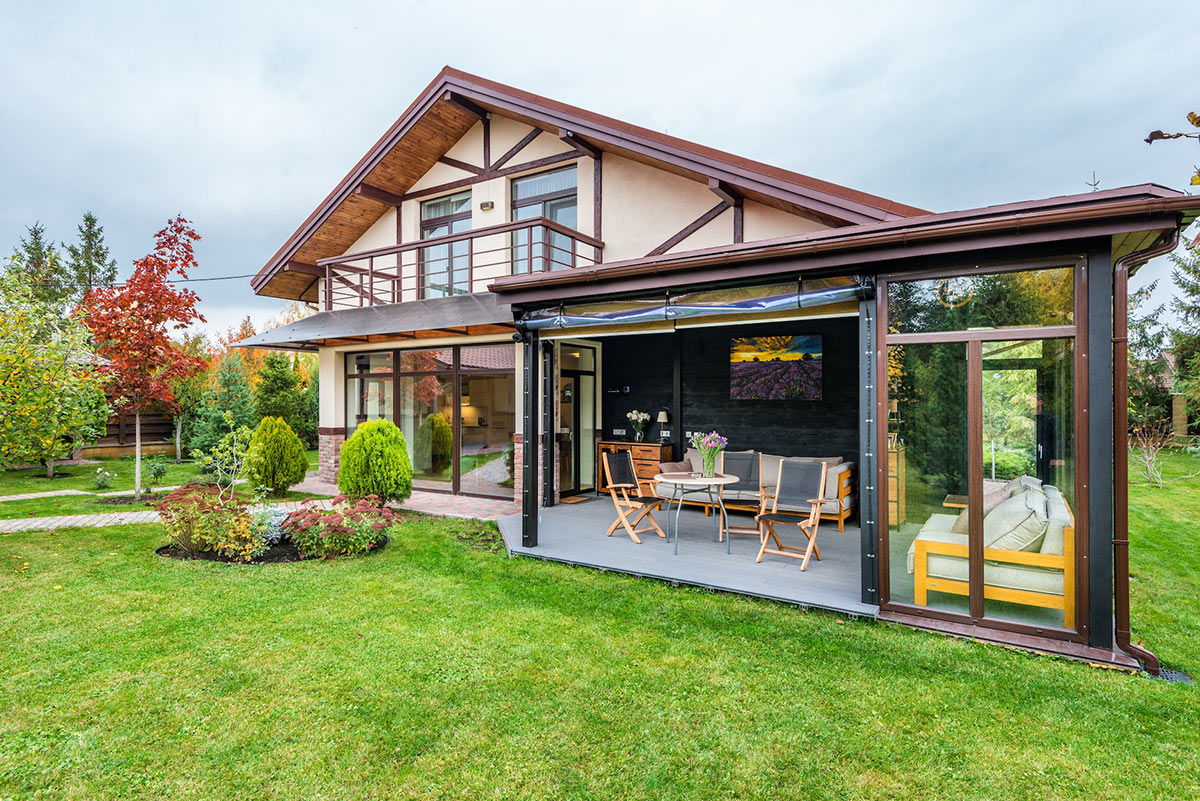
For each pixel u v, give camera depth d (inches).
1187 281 630.5
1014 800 90.1
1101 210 120.3
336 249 457.7
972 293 146.7
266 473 354.0
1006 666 131.4
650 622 159.2
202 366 382.6
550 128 333.1
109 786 92.0
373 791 91.4
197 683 124.3
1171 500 336.8
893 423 157.2
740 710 114.6
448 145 405.7
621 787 92.6
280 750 101.5
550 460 310.2
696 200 308.5
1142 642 145.8
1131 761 99.2
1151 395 603.5
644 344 376.2
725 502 281.6
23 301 236.1
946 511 152.6
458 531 271.1
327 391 449.7
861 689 122.4
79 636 147.5
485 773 95.9
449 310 336.2
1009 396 144.0
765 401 333.4
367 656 137.6
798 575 195.5
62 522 283.7
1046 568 141.3
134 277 354.9
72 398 235.5
